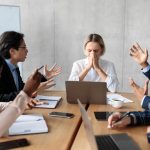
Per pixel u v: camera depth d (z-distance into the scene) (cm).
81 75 277
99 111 194
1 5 409
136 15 395
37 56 426
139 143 136
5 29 413
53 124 166
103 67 292
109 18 402
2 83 230
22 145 132
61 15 413
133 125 162
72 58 418
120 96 240
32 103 201
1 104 177
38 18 418
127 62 407
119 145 131
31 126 157
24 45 248
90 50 277
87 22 408
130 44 402
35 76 134
